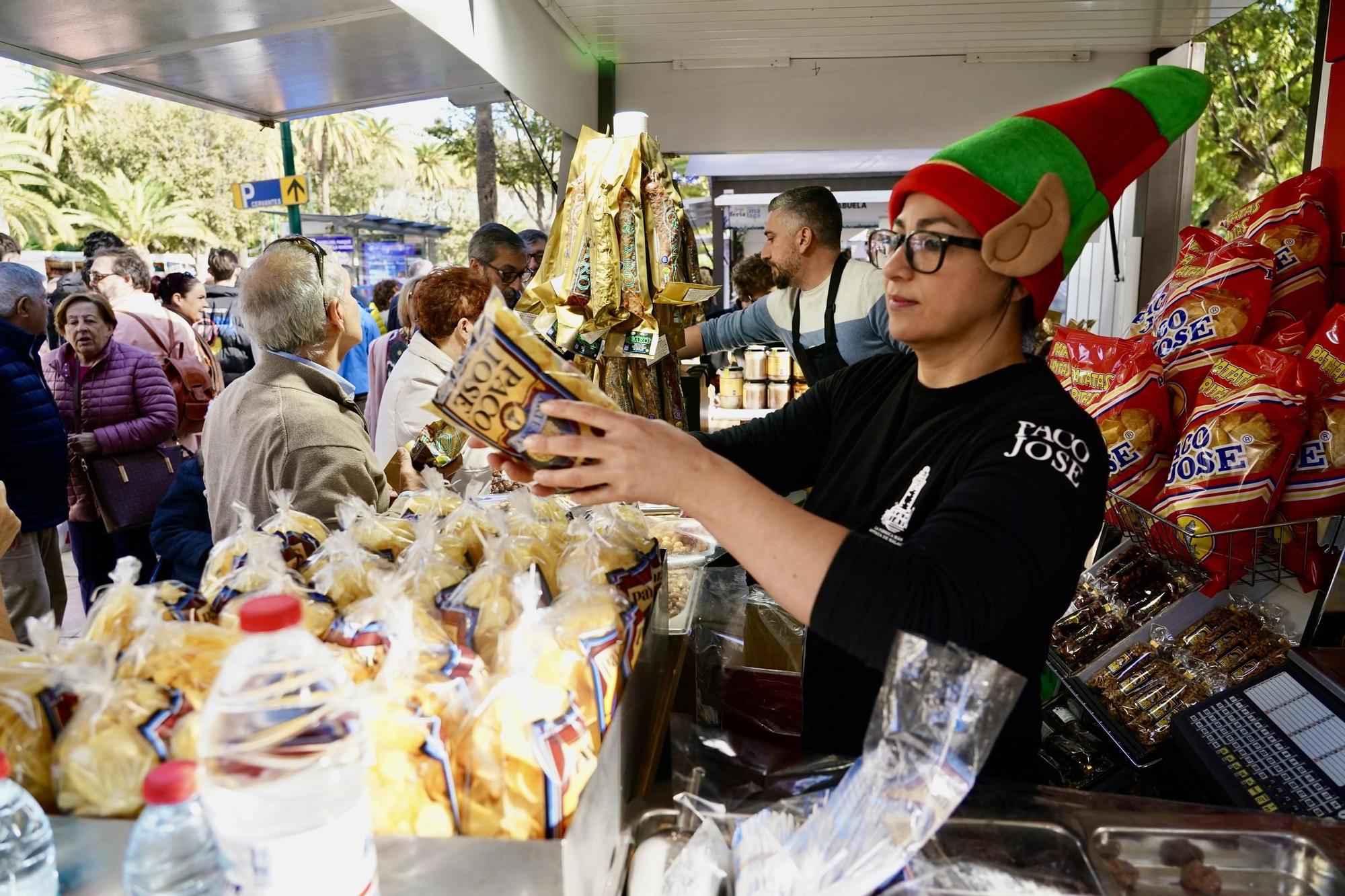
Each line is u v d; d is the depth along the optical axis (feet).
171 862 2.26
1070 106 3.72
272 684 2.16
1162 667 5.67
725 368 15.85
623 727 3.09
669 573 5.92
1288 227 6.80
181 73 8.05
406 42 7.18
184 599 3.22
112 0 6.08
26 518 9.98
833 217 10.00
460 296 8.64
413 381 8.64
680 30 11.23
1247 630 5.66
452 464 7.83
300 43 7.14
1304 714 4.08
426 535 3.67
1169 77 4.01
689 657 4.63
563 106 10.98
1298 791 3.73
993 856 2.76
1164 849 2.80
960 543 2.88
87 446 11.27
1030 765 3.61
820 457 4.88
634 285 7.45
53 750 2.54
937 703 2.49
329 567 3.55
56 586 10.91
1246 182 28.58
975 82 12.47
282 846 2.07
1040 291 3.55
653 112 12.84
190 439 13.71
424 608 3.20
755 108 12.71
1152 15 10.77
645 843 2.99
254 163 94.53
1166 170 12.57
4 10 6.22
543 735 2.50
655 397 8.43
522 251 12.00
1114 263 13.00
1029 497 3.01
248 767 2.10
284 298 5.89
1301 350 5.94
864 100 12.62
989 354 3.69
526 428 2.95
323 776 2.15
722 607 5.74
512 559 3.61
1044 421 3.32
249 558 3.52
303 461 5.72
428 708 2.60
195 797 2.18
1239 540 5.35
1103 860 2.75
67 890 2.35
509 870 2.34
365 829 2.22
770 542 2.83
